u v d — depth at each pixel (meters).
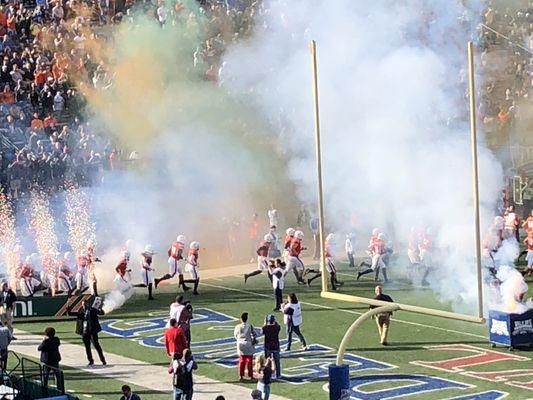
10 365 42.62
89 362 42.66
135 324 48.03
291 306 43.28
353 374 40.56
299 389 39.12
